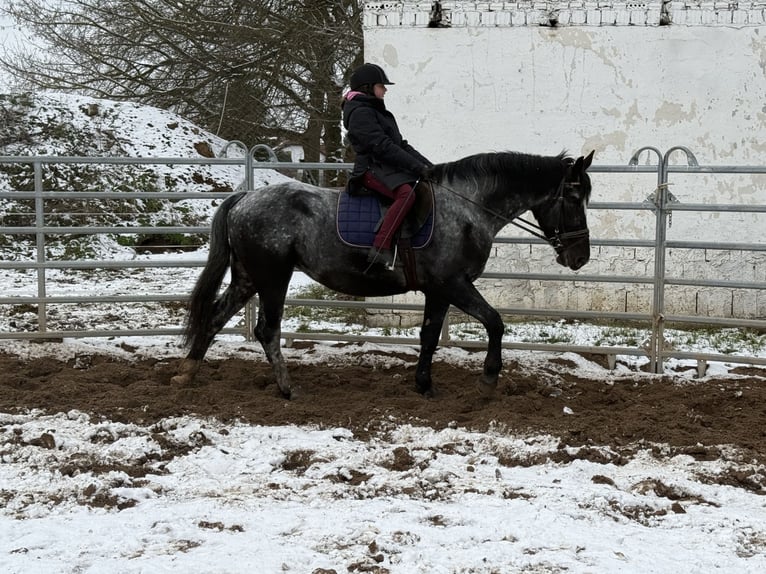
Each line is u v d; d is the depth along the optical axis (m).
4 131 18.00
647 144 10.20
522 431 6.00
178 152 18.58
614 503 4.81
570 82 10.15
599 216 10.27
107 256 14.90
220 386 7.00
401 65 10.24
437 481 5.12
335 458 5.45
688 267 10.19
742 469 5.39
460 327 9.55
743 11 9.91
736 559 4.12
